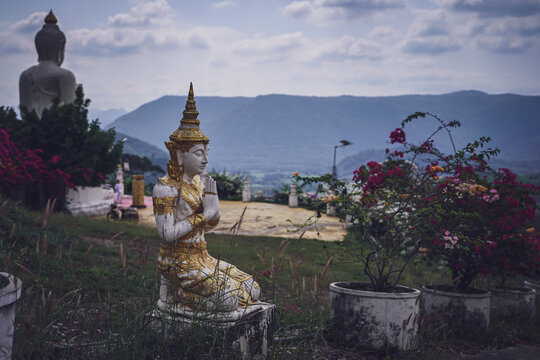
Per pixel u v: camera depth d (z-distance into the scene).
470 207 7.36
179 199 4.72
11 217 10.38
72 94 21.73
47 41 21.33
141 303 5.02
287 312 6.38
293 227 19.92
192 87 4.96
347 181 7.35
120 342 4.07
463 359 5.71
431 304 7.16
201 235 4.92
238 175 33.38
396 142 7.13
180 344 4.19
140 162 43.12
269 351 4.84
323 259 12.28
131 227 15.86
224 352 4.11
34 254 7.69
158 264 4.89
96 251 9.93
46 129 18.39
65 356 4.00
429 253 7.79
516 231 7.45
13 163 16.06
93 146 18.78
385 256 6.59
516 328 7.16
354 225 6.87
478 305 6.85
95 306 5.67
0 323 3.06
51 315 4.81
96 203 20.81
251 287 5.07
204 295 4.57
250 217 22.77
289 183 30.67
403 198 6.70
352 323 5.84
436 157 6.98
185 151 4.85
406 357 5.43
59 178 17.86
